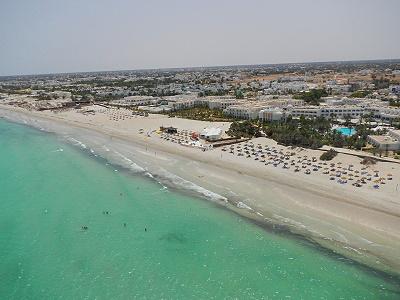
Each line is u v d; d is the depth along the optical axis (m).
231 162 114.31
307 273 59.69
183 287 56.91
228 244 68.62
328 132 142.00
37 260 64.31
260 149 124.56
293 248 66.56
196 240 70.25
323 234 70.00
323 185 91.12
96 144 148.75
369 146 122.00
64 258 64.75
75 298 54.75
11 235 72.81
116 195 92.62
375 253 63.41
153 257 64.81
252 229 73.62
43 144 152.12
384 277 57.91
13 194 94.00
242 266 61.91
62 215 81.50
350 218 74.75
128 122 191.25
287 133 131.75
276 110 180.00
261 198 87.06
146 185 99.25
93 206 86.06
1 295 55.56
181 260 63.88
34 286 57.50
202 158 120.75
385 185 88.25
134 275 59.91
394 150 116.50
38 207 85.88
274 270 60.66
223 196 89.56
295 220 75.81
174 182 100.69
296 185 92.56
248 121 165.25
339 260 62.44
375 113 182.62
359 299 53.69
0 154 135.38
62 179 105.44
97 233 73.31
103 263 63.22
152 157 125.62
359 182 90.44
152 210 83.44
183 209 83.56
